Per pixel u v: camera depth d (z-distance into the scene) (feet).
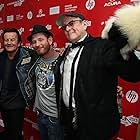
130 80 5.22
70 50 6.55
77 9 8.73
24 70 8.52
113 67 5.34
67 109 6.40
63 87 6.47
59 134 7.64
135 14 4.73
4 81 8.90
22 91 8.64
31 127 10.72
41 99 7.99
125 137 7.52
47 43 7.68
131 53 4.90
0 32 12.17
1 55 9.16
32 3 10.58
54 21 9.61
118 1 7.50
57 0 9.45
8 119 9.03
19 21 11.31
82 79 5.85
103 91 5.77
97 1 8.08
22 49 8.82
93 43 5.95
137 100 7.26
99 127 5.76
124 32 4.78
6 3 11.97
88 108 5.75
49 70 7.75
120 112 6.88
